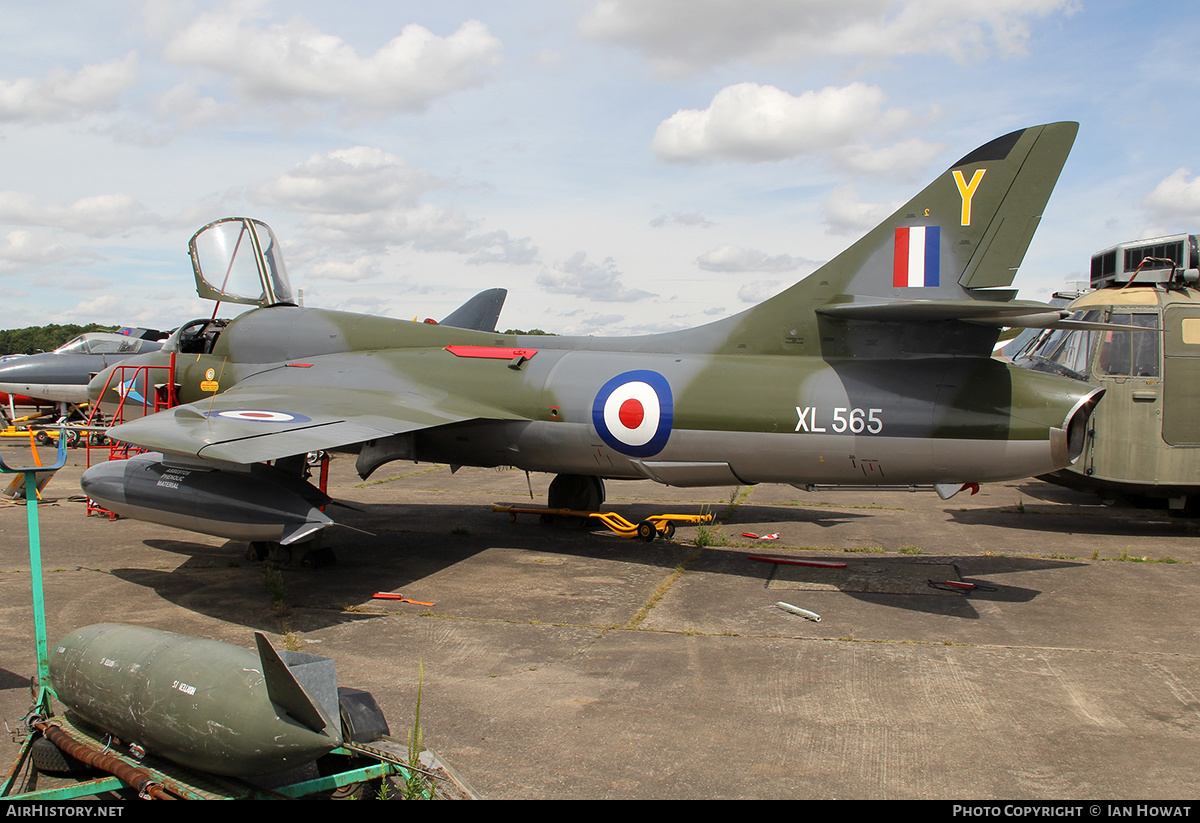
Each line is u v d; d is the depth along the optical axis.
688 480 8.24
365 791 3.78
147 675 3.70
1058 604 7.11
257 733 3.36
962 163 7.24
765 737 4.50
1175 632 6.36
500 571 8.19
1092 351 10.35
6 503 11.59
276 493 7.18
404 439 9.18
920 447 7.08
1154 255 10.48
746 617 6.72
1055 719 4.76
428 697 5.02
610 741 4.43
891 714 4.82
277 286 11.18
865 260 7.60
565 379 8.60
